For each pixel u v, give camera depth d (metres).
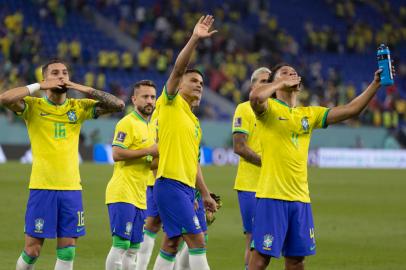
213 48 115.81
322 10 138.25
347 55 130.75
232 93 111.25
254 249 21.62
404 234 39.97
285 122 21.36
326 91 115.75
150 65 111.69
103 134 96.62
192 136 22.94
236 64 115.62
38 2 113.25
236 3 128.88
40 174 22.80
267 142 21.47
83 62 107.44
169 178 22.62
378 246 35.88
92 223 41.06
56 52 108.12
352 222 44.59
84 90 23.02
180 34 117.12
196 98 23.20
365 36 134.62
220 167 90.88
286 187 21.28
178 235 22.61
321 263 31.19
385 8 142.12
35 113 22.88
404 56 135.75
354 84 126.81
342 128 110.38
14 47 100.06
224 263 30.86
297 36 131.62
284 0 137.38
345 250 34.56
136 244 26.11
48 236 22.67
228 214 46.47
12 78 94.94
